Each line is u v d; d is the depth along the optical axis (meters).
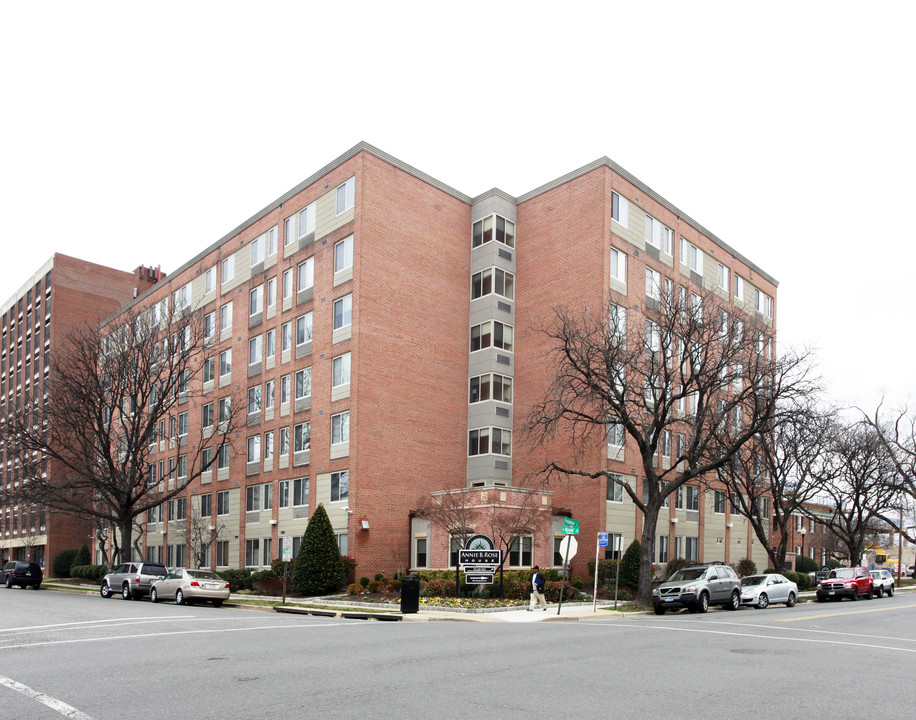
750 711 9.23
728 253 52.28
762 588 31.16
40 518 62.12
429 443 40.28
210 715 8.85
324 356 40.38
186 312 47.97
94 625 20.09
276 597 35.12
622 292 41.09
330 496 38.59
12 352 78.69
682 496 46.03
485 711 9.06
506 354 42.56
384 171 40.34
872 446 50.12
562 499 39.59
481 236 43.69
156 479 55.72
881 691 10.69
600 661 13.25
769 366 33.03
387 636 17.48
